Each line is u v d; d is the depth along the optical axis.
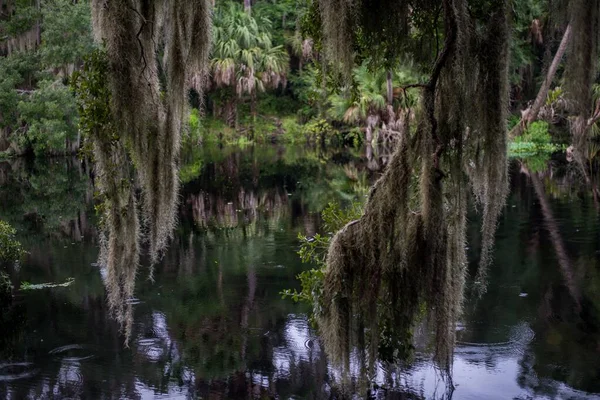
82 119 4.53
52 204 15.28
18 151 25.84
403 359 5.13
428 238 4.20
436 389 5.06
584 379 5.24
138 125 4.56
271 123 35.03
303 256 5.35
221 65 31.89
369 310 4.37
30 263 9.46
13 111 23.62
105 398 5.04
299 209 14.02
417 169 4.38
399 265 4.35
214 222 12.72
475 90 4.26
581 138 4.62
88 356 5.88
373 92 27.80
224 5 34.03
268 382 5.31
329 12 4.14
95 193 4.99
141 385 5.29
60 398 5.04
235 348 6.08
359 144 31.03
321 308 4.62
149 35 4.74
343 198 15.34
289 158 26.11
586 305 7.10
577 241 10.20
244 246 10.45
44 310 7.24
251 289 8.00
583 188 16.12
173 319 6.90
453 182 4.34
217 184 18.50
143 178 4.85
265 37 33.38
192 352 5.98
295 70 36.50
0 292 7.78
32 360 5.82
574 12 4.02
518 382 5.20
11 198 16.22
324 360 5.74
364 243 4.34
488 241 4.42
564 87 4.37
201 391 5.16
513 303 7.21
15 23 23.97
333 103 29.14
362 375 4.61
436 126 4.17
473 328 6.45
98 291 7.97
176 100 4.80
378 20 4.65
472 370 5.41
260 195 16.22
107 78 4.48
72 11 23.00
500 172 4.30
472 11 4.33
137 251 5.01
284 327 6.62
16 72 23.47
